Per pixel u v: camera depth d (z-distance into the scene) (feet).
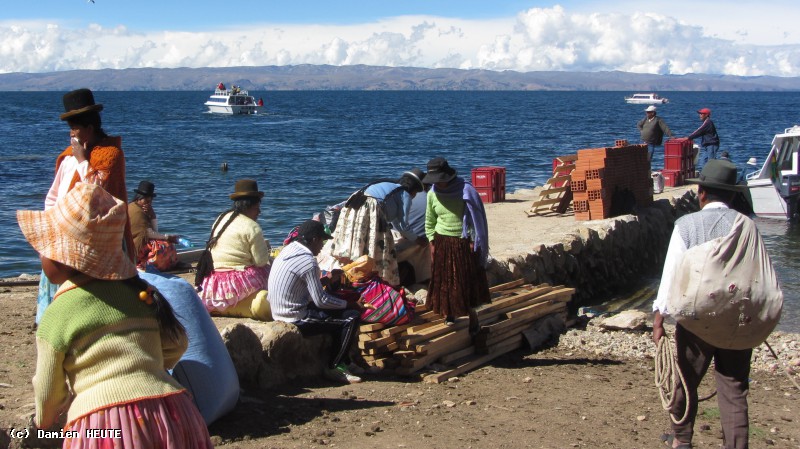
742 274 15.71
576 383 25.21
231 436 17.81
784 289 44.96
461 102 630.33
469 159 129.18
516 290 32.55
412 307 25.77
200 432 11.75
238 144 163.94
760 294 15.71
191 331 17.98
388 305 24.66
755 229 16.05
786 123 273.13
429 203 25.79
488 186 58.49
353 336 23.11
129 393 11.10
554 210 53.72
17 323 25.18
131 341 11.35
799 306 41.24
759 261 15.87
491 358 27.30
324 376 23.32
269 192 85.35
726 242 15.74
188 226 63.46
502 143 169.27
